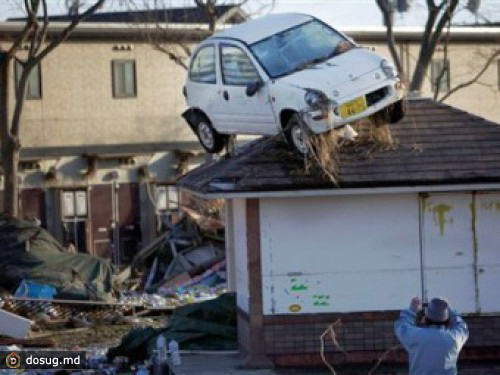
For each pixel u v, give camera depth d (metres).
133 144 45.50
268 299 17.70
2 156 37.28
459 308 18.02
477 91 53.28
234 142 20.39
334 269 17.80
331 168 17.45
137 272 36.47
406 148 18.25
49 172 43.66
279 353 17.69
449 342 12.48
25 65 37.00
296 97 17.41
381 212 17.88
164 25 45.25
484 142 18.47
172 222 45.19
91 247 44.44
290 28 19.22
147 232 45.53
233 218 20.17
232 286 20.86
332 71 17.78
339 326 17.77
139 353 19.44
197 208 37.34
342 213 17.81
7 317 22.92
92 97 44.91
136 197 45.47
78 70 44.66
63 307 26.89
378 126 18.45
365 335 17.81
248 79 18.81
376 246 17.88
